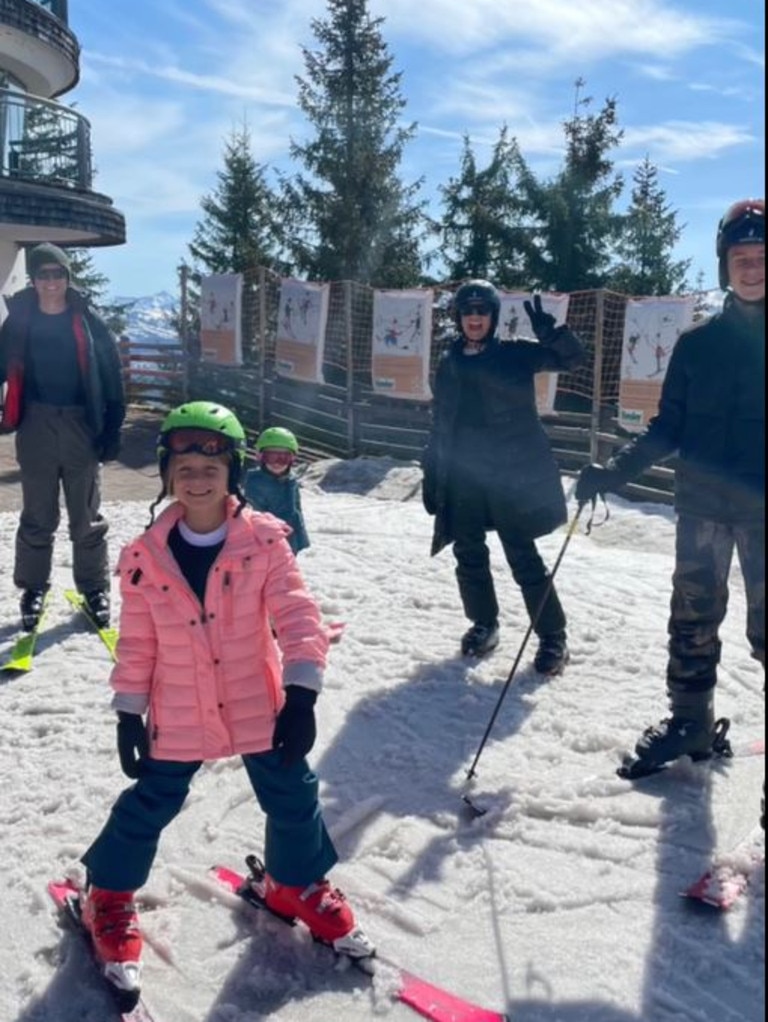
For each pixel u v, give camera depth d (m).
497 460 4.96
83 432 5.59
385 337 13.86
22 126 15.50
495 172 28.06
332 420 16.28
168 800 2.84
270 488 5.77
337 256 29.56
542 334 4.83
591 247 27.89
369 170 29.38
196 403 2.74
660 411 3.77
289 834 2.86
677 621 3.85
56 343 5.48
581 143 27.83
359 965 2.84
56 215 15.45
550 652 5.08
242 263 32.62
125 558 2.75
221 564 2.71
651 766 3.88
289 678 2.65
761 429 3.50
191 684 2.77
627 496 11.73
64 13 19.02
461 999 2.72
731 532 3.71
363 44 29.70
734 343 3.49
